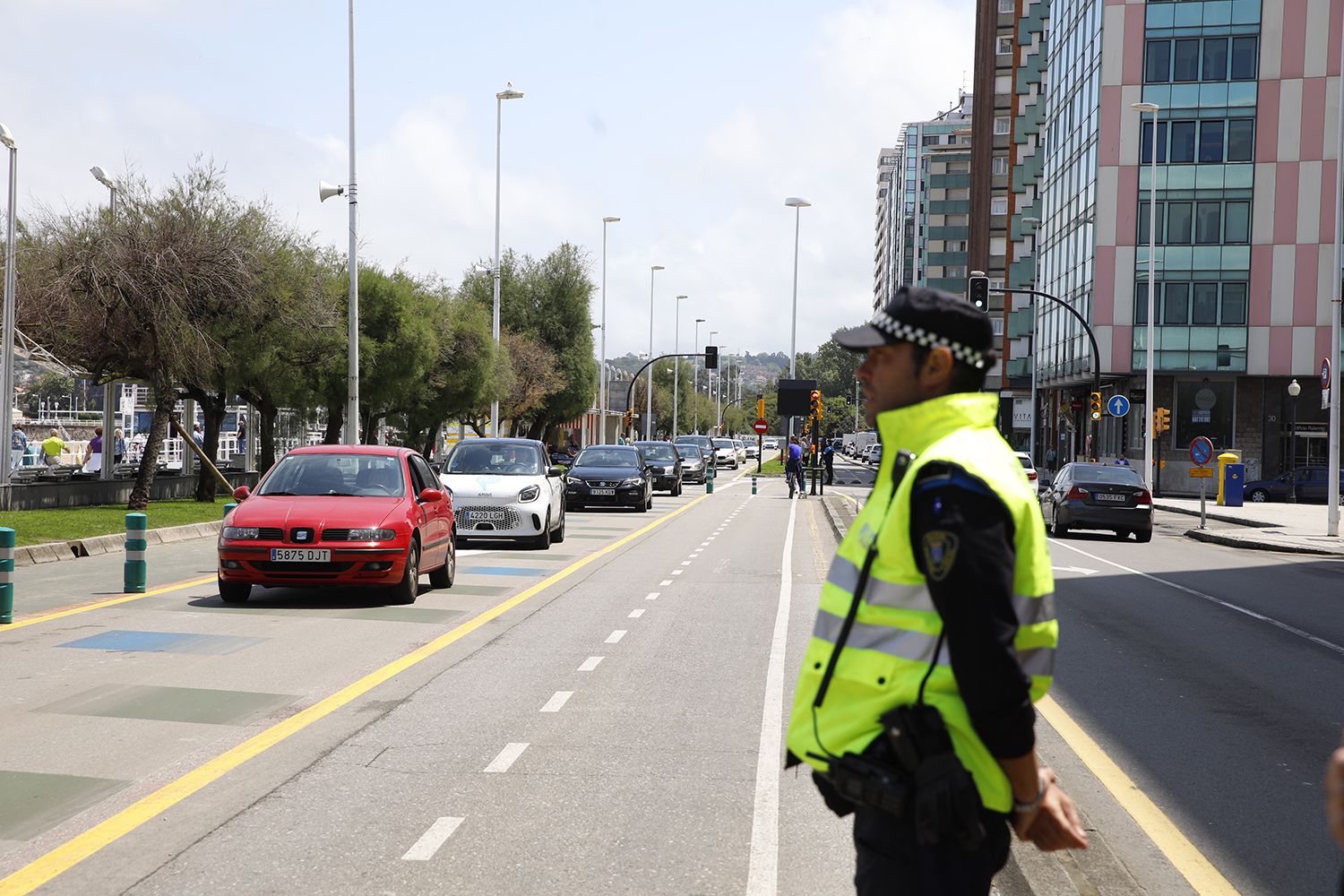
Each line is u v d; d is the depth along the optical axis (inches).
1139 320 1995.6
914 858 93.7
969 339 101.5
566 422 2876.5
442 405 1937.7
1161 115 1983.3
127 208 1043.9
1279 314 1941.4
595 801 232.2
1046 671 95.0
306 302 1175.6
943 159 4549.7
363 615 481.7
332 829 213.0
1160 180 1987.0
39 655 379.9
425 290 1860.2
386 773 250.2
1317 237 1926.7
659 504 1518.2
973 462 92.7
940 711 92.9
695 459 2313.0
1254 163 1947.6
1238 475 1624.0
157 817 218.8
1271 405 1989.4
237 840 206.1
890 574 94.9
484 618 478.3
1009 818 95.3
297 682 344.8
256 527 495.5
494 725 295.1
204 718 298.0
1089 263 2091.5
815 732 98.9
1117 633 480.4
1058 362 2450.8
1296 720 323.0
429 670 365.7
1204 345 1968.5
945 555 89.1
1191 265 1972.2
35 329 1074.1
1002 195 3513.8
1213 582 695.7
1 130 949.8
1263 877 197.9
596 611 504.7
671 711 312.3
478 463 860.6
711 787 243.0
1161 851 211.5
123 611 478.0
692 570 690.2
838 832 214.5
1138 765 272.1
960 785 91.4
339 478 545.3
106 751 265.1
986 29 3580.2
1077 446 2511.1
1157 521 1342.3
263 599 527.2
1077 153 2244.1
